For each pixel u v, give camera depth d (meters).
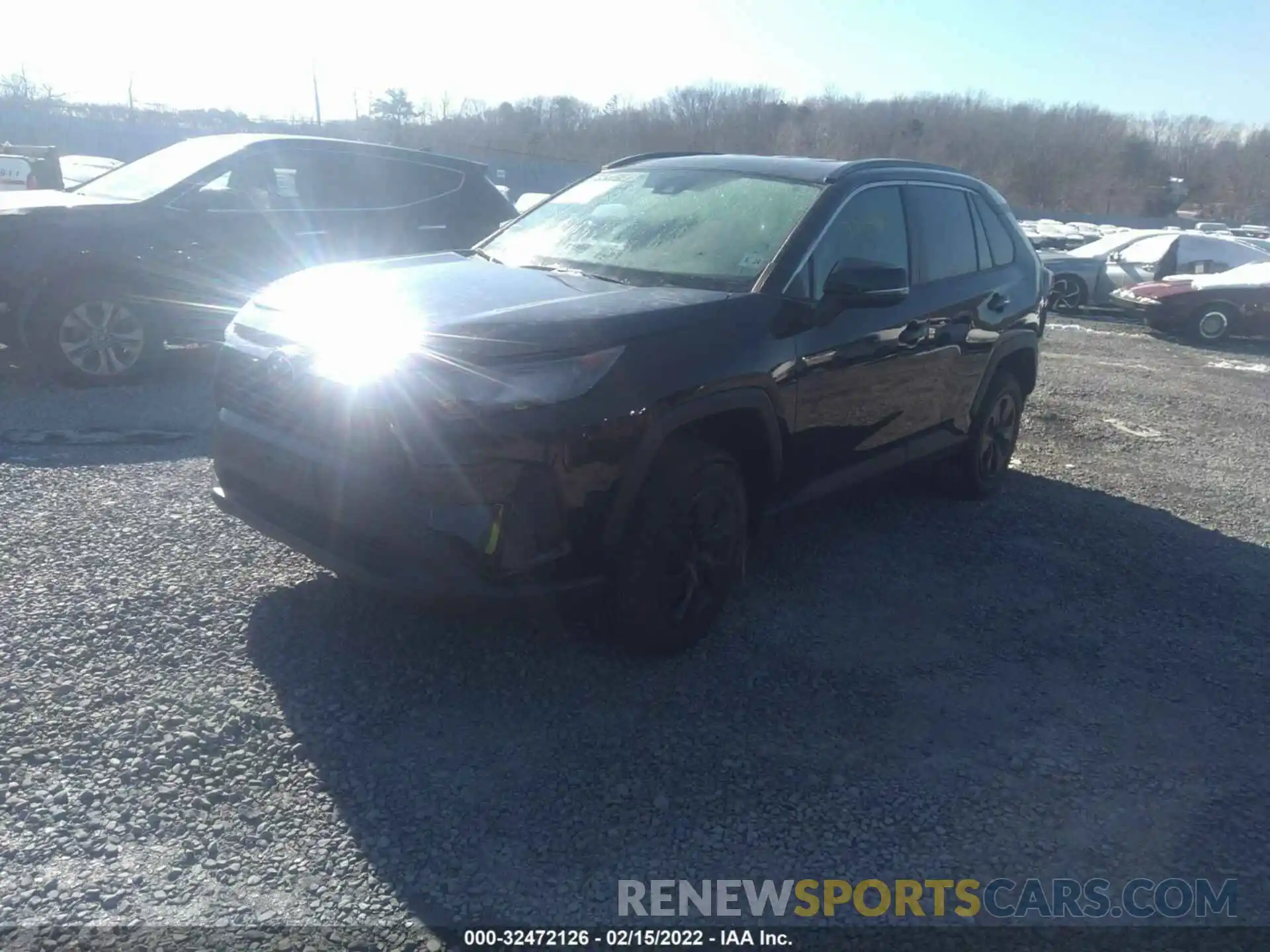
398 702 3.64
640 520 3.80
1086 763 3.63
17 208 7.27
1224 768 3.67
